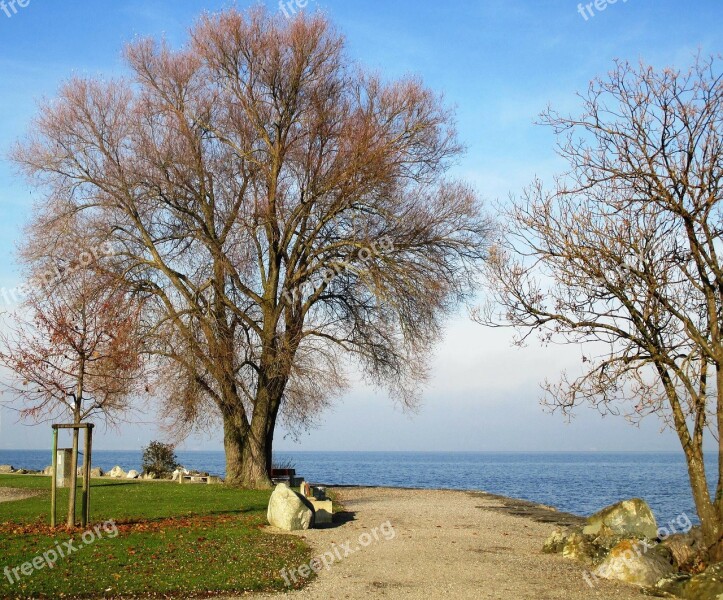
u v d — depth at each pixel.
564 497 42.41
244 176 28.62
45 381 17.80
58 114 27.33
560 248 14.33
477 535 18.98
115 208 27.59
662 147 14.07
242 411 29.38
